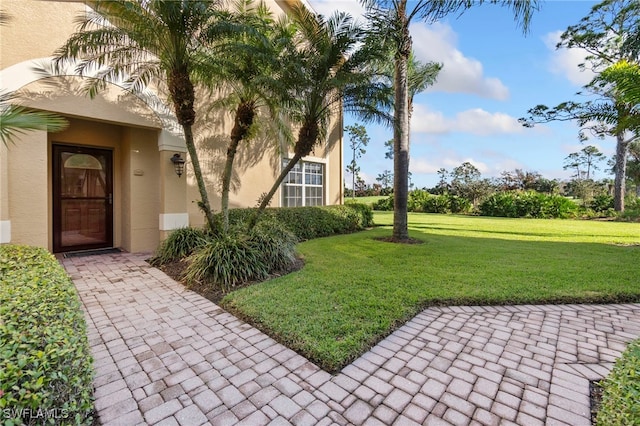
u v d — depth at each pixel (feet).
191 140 17.39
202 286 14.70
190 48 16.07
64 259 20.67
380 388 7.34
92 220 23.63
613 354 8.87
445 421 6.30
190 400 6.91
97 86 18.08
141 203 23.32
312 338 9.32
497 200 61.87
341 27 16.94
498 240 28.55
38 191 17.37
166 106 21.98
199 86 24.32
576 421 6.29
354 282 14.67
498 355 8.80
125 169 23.62
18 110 11.29
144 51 17.38
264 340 9.68
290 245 19.43
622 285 14.43
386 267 17.69
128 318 11.32
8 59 15.78
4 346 4.94
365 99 18.12
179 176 22.72
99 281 15.83
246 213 25.18
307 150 18.58
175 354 8.86
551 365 8.30
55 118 12.89
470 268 17.51
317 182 36.37
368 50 17.52
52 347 5.11
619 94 22.74
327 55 16.84
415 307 11.92
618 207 56.24
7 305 6.48
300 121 22.38
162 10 13.66
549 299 13.00
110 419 6.30
